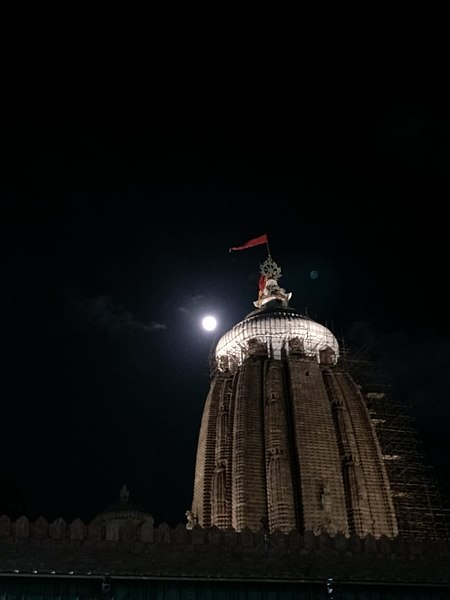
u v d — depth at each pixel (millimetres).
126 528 40750
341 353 84188
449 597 40562
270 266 92125
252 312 87938
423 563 42344
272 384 74312
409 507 75188
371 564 41844
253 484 68375
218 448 72875
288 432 71312
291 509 65625
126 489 47750
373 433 73125
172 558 40312
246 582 39000
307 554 41656
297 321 81375
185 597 38250
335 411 73062
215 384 80375
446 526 74438
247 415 72812
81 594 37562
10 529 39625
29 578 37531
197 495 74375
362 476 69062
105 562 39500
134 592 38000
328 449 69625
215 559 40688
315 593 39344
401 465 78062
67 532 40094
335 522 65375
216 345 85625
